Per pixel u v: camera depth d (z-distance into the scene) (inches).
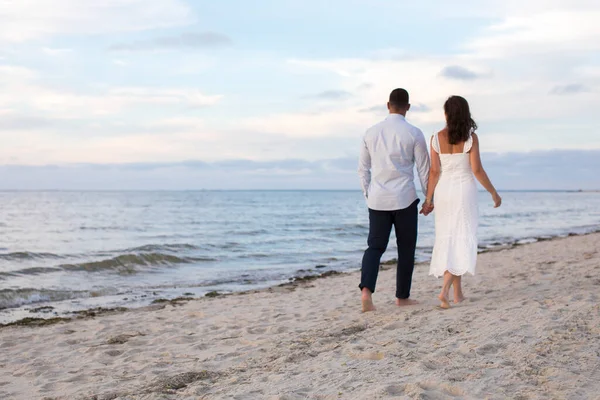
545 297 209.2
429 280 319.9
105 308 305.6
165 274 457.7
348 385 121.0
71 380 153.3
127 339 209.5
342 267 504.4
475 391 110.2
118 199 4266.7
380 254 212.8
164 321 246.7
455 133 190.5
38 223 1242.0
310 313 243.4
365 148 205.3
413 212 205.5
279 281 417.7
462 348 142.1
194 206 2615.7
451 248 195.9
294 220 1387.8
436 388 113.8
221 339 198.2
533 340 144.1
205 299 321.7
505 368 123.7
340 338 175.2
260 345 179.9
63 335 225.3
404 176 201.9
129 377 150.9
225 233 935.0
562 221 1375.5
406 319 188.9
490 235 903.1
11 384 154.1
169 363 165.8
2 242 776.9
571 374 116.6
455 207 195.0
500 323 165.9
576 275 278.1
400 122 199.5
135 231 1001.5
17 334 231.6
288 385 125.6
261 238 831.1
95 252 619.8
